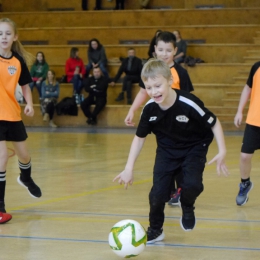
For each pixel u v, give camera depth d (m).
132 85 36.81
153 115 8.88
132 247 8.01
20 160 11.86
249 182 12.32
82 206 12.18
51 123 35.84
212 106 35.56
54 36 43.41
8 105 11.00
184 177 8.84
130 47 40.38
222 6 44.19
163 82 8.38
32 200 12.89
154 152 22.91
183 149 9.08
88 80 35.38
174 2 45.25
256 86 11.85
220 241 9.34
